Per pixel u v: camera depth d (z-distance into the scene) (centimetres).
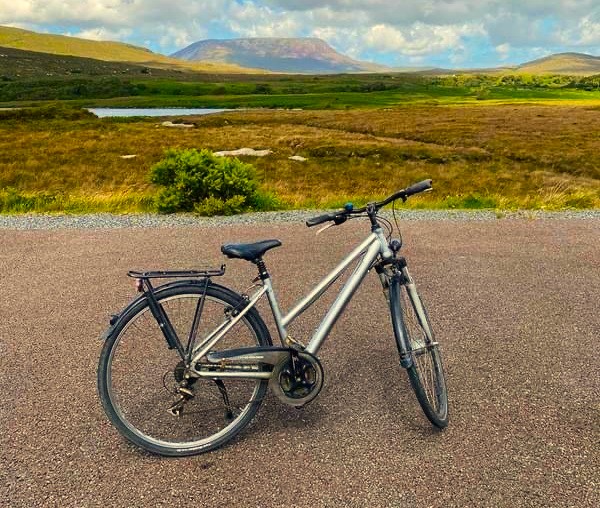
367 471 296
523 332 475
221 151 3041
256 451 315
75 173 2192
